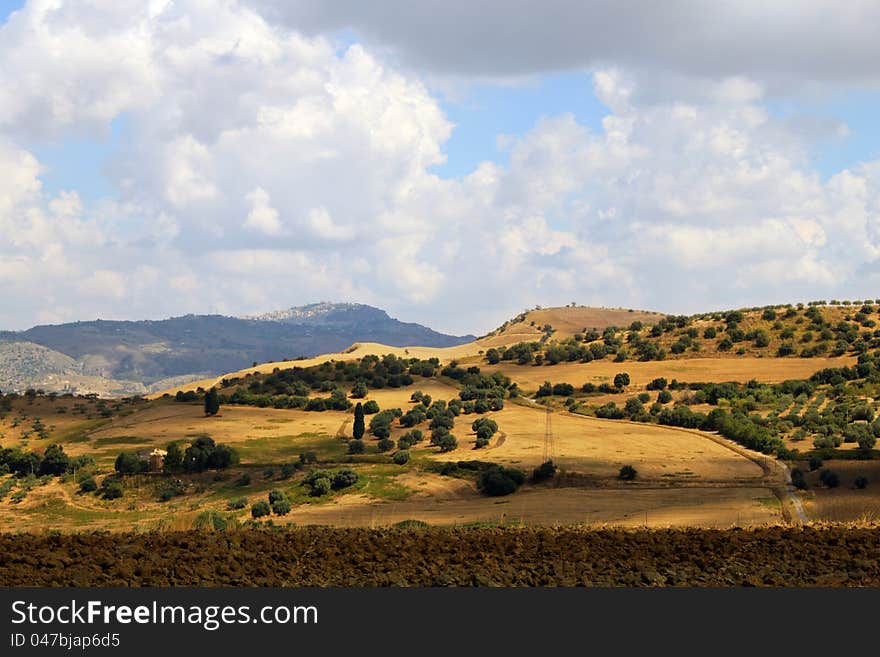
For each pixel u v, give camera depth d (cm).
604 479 8850
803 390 14862
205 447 10525
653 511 6169
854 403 13162
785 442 10481
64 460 10506
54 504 9188
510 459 10194
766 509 6084
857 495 6981
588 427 12556
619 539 2088
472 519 6081
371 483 9069
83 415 15750
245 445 12256
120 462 10306
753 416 12425
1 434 14112
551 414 13925
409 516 6500
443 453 10994
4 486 9844
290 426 13812
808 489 7469
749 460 9456
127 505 9088
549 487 8675
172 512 8456
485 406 14312
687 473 8894
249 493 9162
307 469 9925
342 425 13862
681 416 12588
